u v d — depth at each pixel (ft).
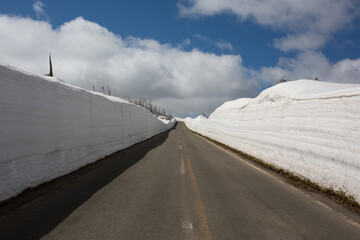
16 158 13.71
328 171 18.35
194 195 15.05
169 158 31.81
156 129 106.01
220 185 18.13
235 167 26.99
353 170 15.98
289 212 12.90
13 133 13.53
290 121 26.84
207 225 10.46
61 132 19.76
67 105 21.15
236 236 9.53
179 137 85.25
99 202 12.85
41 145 16.60
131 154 34.83
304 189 18.40
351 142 16.58
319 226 11.18
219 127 75.97
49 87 18.16
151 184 17.43
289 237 9.77
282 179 21.70
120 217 10.84
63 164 19.75
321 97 22.47
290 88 33.99
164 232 9.49
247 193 16.26
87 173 20.49
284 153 26.37
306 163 21.63
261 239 9.40
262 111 37.88
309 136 21.97
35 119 15.94
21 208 11.47
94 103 28.55
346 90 19.43
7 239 8.25
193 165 26.89
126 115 46.70
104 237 8.75
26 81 15.19
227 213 12.16
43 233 8.84
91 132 27.17
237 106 62.08
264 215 12.19
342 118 18.21
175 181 18.71
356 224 11.76
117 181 17.92
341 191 16.52
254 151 36.83
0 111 12.59
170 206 12.74
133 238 8.80
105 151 31.91
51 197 13.43
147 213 11.53
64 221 10.07
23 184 14.12
